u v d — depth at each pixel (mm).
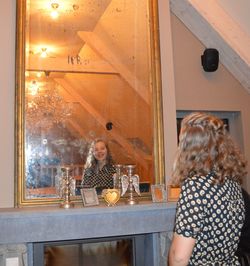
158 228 2424
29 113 2453
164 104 2814
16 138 2377
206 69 3387
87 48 2705
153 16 2842
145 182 2654
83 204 2363
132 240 2559
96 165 2566
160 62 2826
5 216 2096
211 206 1376
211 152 1443
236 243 1444
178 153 1521
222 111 3506
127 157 2656
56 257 2396
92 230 2277
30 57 2523
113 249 2523
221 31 3240
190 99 3373
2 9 2477
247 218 1844
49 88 2543
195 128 1485
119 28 2807
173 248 1391
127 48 2799
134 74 2783
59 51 2619
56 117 2527
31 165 2402
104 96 2684
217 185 1407
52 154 2467
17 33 2467
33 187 2381
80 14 2723
